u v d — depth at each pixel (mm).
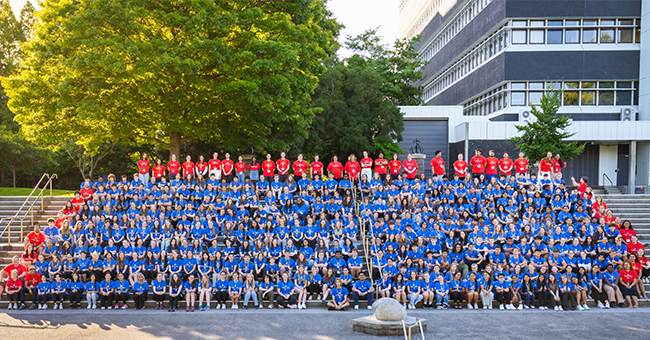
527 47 32188
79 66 17875
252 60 19734
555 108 22797
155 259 15156
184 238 15352
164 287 14500
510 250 15508
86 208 17562
